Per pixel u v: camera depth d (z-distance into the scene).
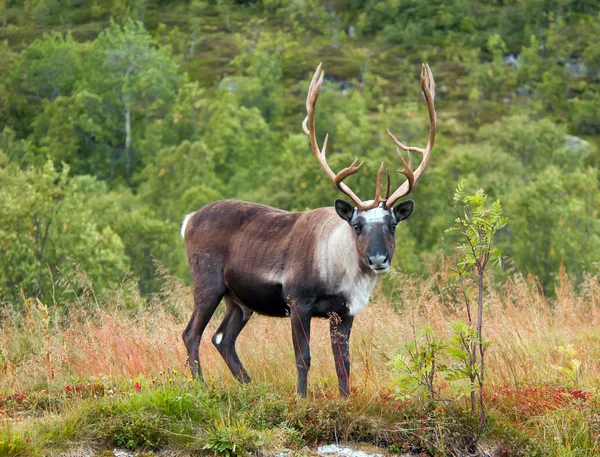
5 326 15.65
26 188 37.31
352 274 11.56
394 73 173.25
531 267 54.88
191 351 12.61
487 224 10.12
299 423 10.24
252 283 12.32
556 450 9.95
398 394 10.42
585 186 69.62
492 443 10.10
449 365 12.36
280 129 150.88
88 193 106.50
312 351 13.43
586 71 178.38
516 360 12.35
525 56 174.50
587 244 57.12
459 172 92.25
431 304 13.87
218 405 10.43
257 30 197.88
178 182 113.62
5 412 11.01
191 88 154.75
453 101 159.25
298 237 12.06
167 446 9.89
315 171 72.75
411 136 124.06
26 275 31.53
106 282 36.91
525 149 121.62
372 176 71.69
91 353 13.18
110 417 10.12
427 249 68.19
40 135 150.88
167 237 59.38
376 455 9.91
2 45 178.50
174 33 188.25
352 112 140.62
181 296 16.45
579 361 11.98
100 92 153.75
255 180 122.19
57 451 9.66
